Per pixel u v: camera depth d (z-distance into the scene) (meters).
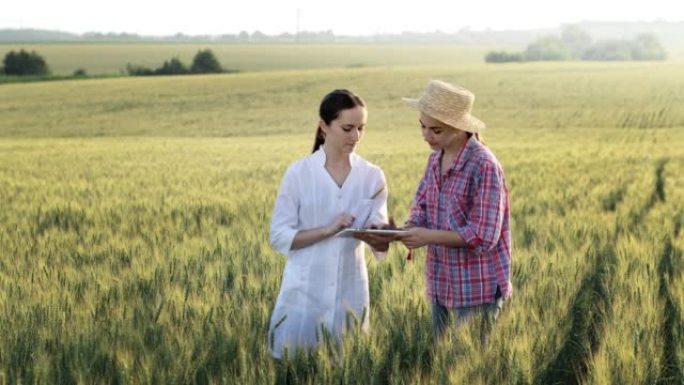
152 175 17.89
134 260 6.46
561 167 17.28
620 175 15.19
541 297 5.07
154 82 65.56
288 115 45.84
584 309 5.55
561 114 43.50
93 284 5.62
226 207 10.85
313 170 4.18
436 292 4.38
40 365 3.84
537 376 4.11
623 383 3.91
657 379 4.14
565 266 6.07
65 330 4.39
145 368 3.84
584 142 30.62
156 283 5.73
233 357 4.20
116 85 63.97
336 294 4.22
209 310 4.68
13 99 56.06
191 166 21.34
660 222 8.87
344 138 4.11
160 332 4.41
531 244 7.59
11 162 23.86
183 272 5.98
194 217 10.34
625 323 4.55
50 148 31.28
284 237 4.13
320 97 52.84
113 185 15.12
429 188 4.34
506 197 4.24
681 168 17.70
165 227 8.95
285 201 4.19
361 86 57.41
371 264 6.23
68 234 8.55
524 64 84.19
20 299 5.30
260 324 4.58
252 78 65.81
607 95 51.06
